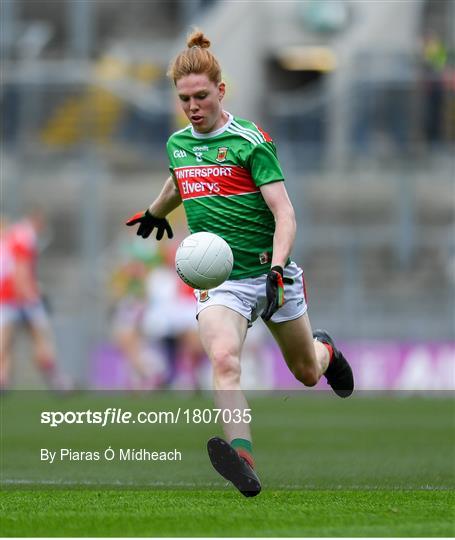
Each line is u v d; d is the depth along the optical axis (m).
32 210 80.81
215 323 21.88
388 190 80.25
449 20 90.06
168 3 96.19
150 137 84.88
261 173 21.98
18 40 88.81
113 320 71.69
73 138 84.31
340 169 81.25
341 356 27.33
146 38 94.50
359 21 90.44
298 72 91.88
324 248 74.81
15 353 71.06
